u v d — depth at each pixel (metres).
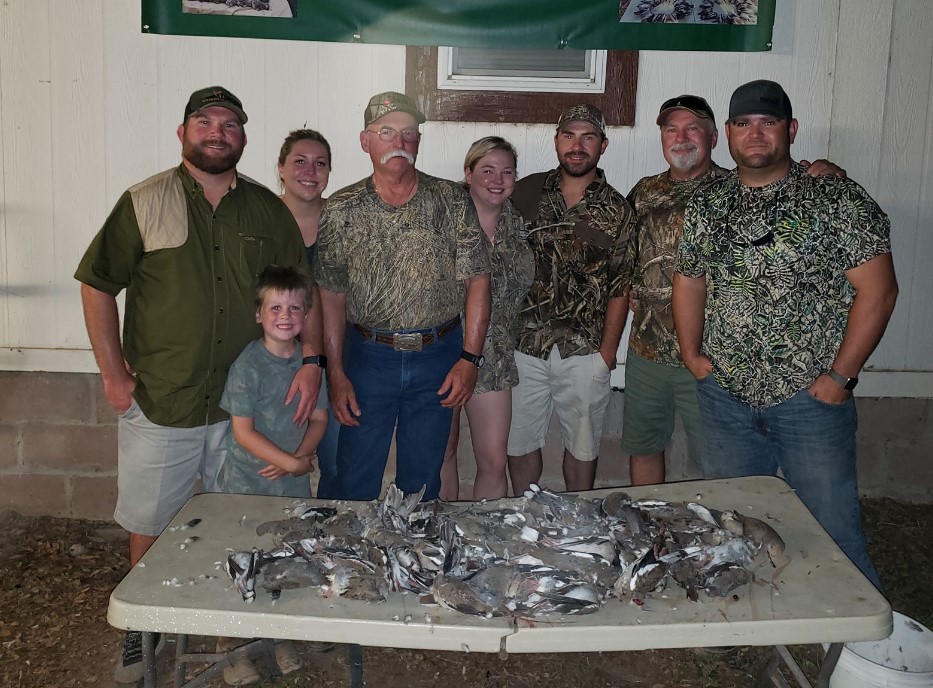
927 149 3.71
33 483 3.86
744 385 2.71
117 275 2.65
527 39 3.54
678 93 3.63
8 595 3.26
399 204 2.82
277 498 2.34
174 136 3.64
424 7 3.50
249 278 2.72
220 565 2.01
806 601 1.88
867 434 3.95
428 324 2.90
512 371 3.17
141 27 3.52
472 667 2.91
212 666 2.45
